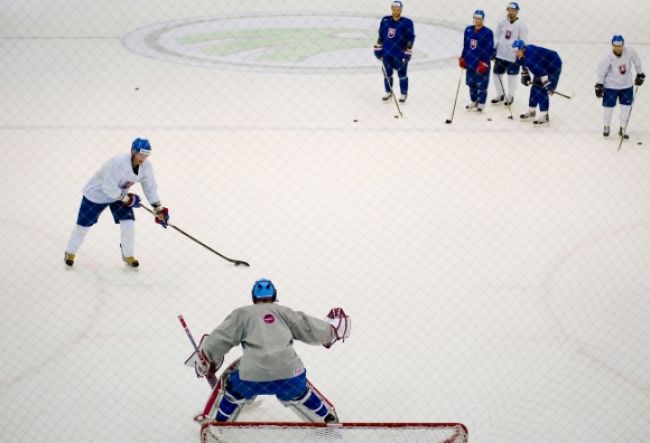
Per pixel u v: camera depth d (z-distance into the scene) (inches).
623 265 625.6
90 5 1566.2
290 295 578.6
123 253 608.4
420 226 689.6
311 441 394.9
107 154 847.7
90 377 482.9
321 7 1587.1
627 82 863.7
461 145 876.6
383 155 846.5
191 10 1555.1
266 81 1103.6
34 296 573.3
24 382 476.4
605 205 732.0
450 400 466.0
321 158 837.2
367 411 455.2
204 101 1018.1
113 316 550.0
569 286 594.6
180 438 432.8
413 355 508.1
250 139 889.5
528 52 916.0
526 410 458.3
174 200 739.4
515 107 1011.9
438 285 594.2
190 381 481.7
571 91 1070.4
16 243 654.5
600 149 867.4
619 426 444.5
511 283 598.2
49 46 1266.0
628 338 529.7
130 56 1220.5
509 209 724.0
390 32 964.0
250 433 394.6
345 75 1134.4
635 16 1486.2
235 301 570.9
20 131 906.1
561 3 1589.6
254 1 1644.9
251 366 400.8
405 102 1021.8
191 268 618.2
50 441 427.8
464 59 963.3
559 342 524.7
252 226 689.0
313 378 484.1
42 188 763.4
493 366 498.0
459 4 1594.5
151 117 957.8
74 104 999.6
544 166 820.6
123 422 444.5
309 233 676.7
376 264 624.7
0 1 1550.2
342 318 424.5
